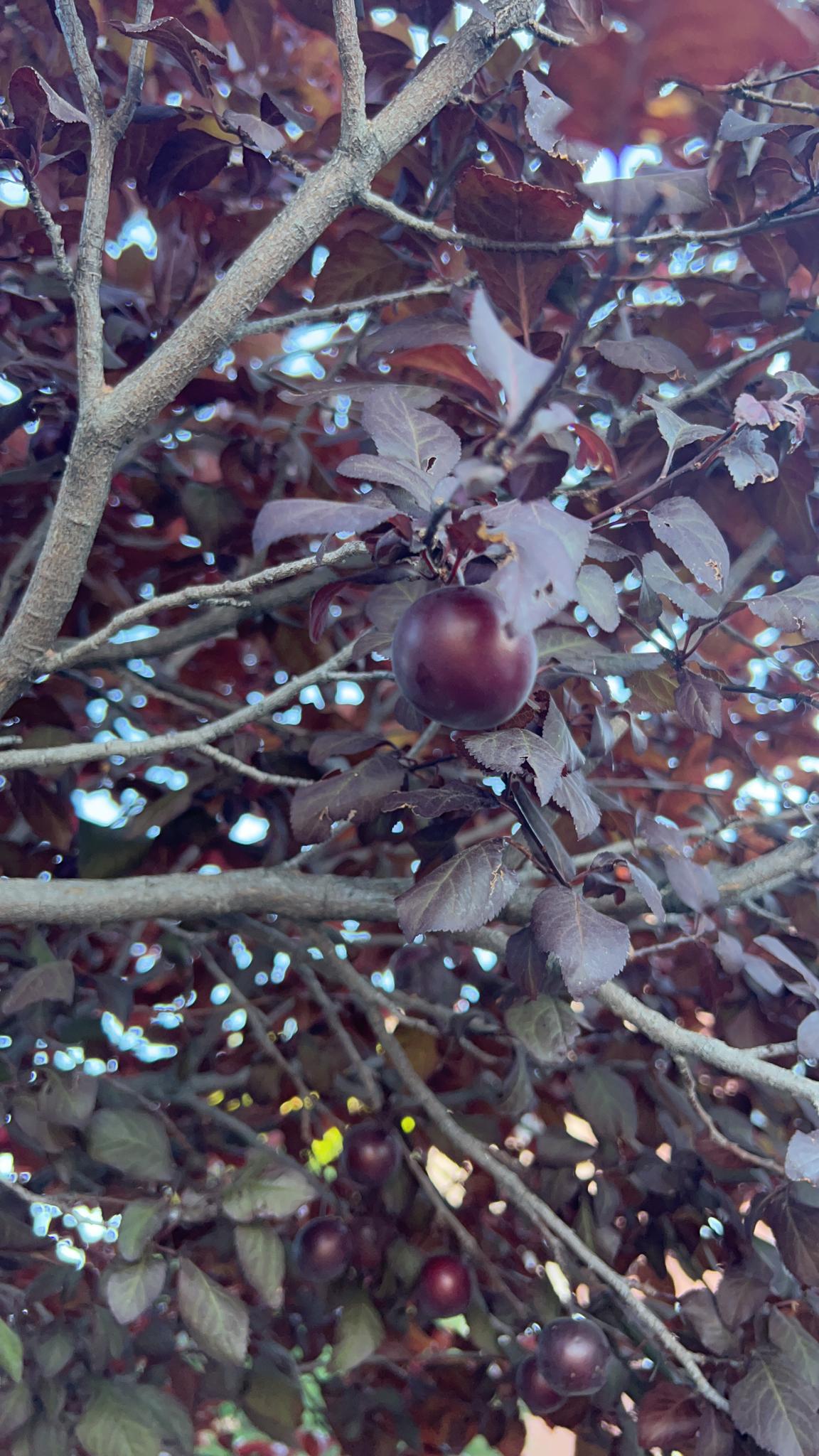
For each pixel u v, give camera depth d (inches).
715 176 19.2
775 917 20.2
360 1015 22.9
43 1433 18.1
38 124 13.6
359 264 18.5
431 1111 19.2
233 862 22.2
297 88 21.2
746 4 6.6
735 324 20.2
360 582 13.2
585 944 14.0
